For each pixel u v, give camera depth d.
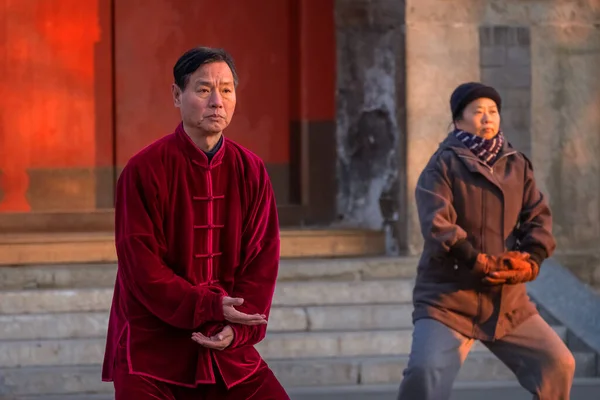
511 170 10.48
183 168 7.75
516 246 10.59
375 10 19.70
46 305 16.19
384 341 15.95
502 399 14.39
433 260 10.39
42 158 20.02
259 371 8.04
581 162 19.50
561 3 19.34
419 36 18.91
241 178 7.98
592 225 19.53
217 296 7.57
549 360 10.13
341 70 20.53
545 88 19.34
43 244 17.62
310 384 15.12
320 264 17.67
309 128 20.59
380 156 19.66
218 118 7.72
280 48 20.69
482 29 19.12
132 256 7.56
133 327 7.73
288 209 20.53
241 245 8.02
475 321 10.27
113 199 20.34
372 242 19.16
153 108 20.34
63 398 14.33
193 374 7.72
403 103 18.95
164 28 20.30
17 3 19.83
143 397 7.55
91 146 20.20
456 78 19.05
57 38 20.00
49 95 20.02
